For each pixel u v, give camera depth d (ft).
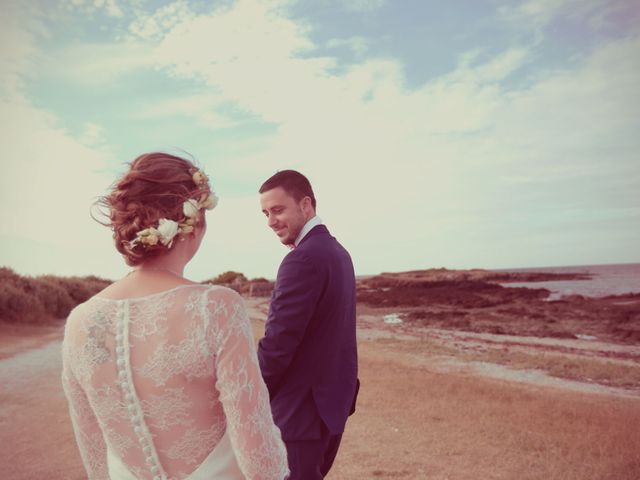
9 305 49.37
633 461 14.66
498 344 49.65
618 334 55.06
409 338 54.34
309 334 7.49
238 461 3.43
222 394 3.35
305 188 8.57
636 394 27.48
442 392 24.47
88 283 78.13
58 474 13.16
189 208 3.63
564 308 77.51
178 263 3.81
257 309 78.23
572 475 13.66
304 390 7.44
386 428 18.24
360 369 31.65
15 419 18.34
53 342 39.91
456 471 13.94
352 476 13.60
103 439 3.90
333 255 7.72
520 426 18.37
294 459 7.32
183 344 3.28
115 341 3.35
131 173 3.66
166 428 3.33
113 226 3.69
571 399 24.29
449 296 111.45
